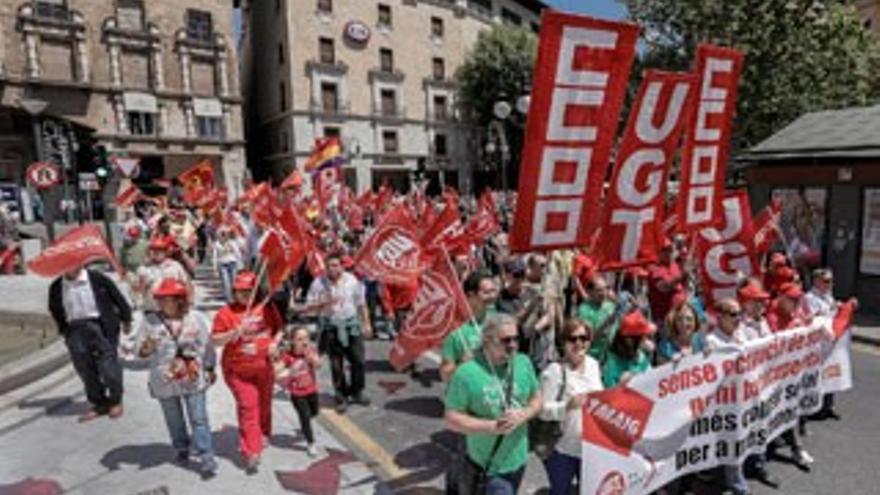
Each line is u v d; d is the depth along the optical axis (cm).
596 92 449
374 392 719
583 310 560
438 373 791
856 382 713
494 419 330
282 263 566
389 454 538
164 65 3575
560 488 393
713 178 578
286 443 557
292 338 533
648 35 2572
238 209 1517
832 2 2206
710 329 482
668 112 507
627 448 397
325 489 468
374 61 4231
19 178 3231
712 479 485
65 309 596
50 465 507
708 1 2252
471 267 793
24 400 652
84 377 602
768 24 2164
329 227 1409
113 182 3147
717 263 638
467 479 350
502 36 4525
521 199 446
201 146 3706
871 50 2333
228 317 492
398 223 600
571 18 423
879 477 483
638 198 518
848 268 1092
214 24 3722
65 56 3291
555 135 444
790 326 526
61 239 591
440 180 4309
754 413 461
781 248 1184
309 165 1670
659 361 524
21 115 3180
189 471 493
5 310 1080
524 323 566
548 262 621
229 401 653
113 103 3428
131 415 616
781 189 1194
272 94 4197
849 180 1074
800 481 480
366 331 679
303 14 3938
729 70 550
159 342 479
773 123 2289
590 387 394
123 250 1051
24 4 3148
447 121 4616
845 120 1253
